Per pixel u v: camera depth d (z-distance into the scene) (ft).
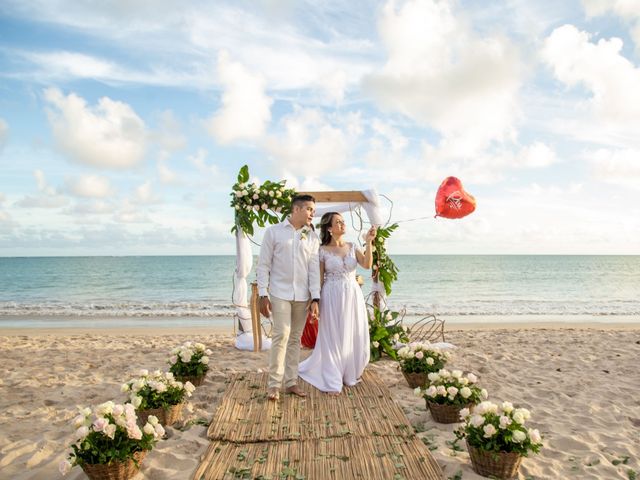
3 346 27.89
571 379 19.48
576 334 33.76
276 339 14.93
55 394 16.70
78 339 31.65
